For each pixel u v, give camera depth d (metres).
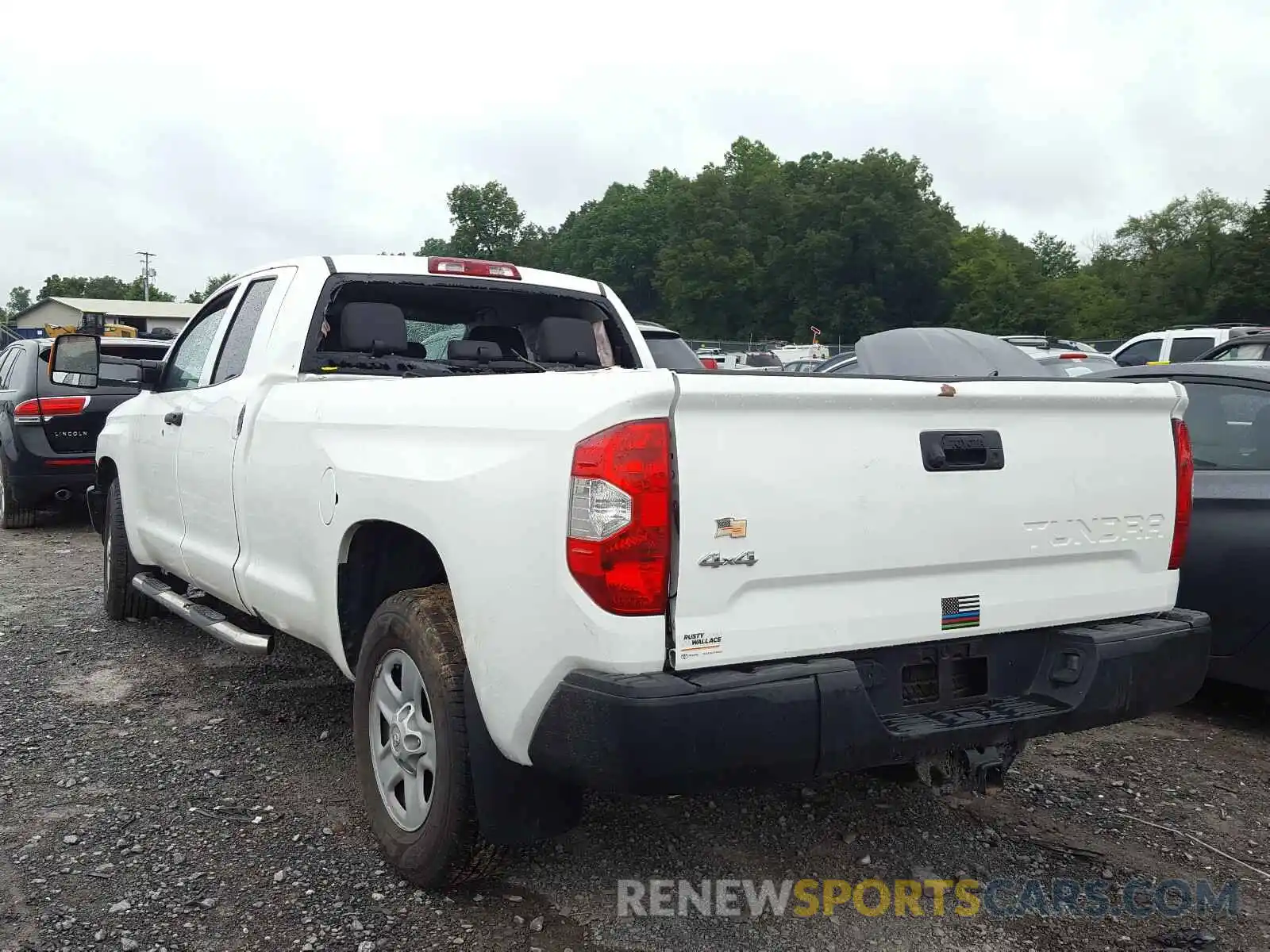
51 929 2.85
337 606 3.44
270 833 3.45
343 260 4.28
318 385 3.66
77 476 9.59
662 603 2.43
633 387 2.39
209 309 5.28
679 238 92.31
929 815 3.69
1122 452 3.17
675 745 2.37
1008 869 3.33
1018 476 2.95
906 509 2.74
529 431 2.61
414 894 3.06
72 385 5.25
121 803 3.67
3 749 4.16
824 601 2.65
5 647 5.65
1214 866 3.38
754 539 2.52
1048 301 77.81
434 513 2.84
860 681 2.59
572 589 2.45
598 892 3.11
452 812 2.84
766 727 2.46
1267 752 4.41
